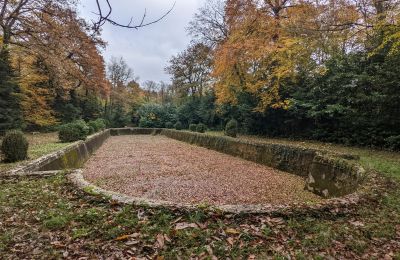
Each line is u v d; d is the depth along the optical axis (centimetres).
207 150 1630
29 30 1437
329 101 1199
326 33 965
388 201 422
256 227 331
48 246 284
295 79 1347
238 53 1320
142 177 858
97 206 388
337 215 371
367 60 1077
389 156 788
